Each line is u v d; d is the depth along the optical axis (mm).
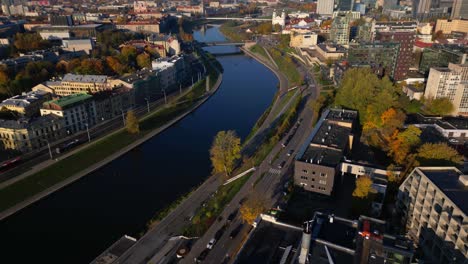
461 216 132625
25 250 167625
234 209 185125
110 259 154000
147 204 199500
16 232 180000
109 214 191750
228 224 173625
